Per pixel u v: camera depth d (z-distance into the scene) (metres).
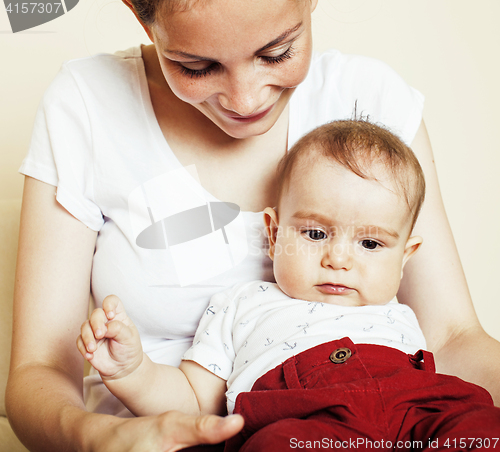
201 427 0.64
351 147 1.01
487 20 1.93
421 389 0.82
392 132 1.12
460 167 2.02
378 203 0.98
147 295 1.10
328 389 0.81
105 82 1.11
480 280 2.10
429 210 1.17
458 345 1.08
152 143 1.10
